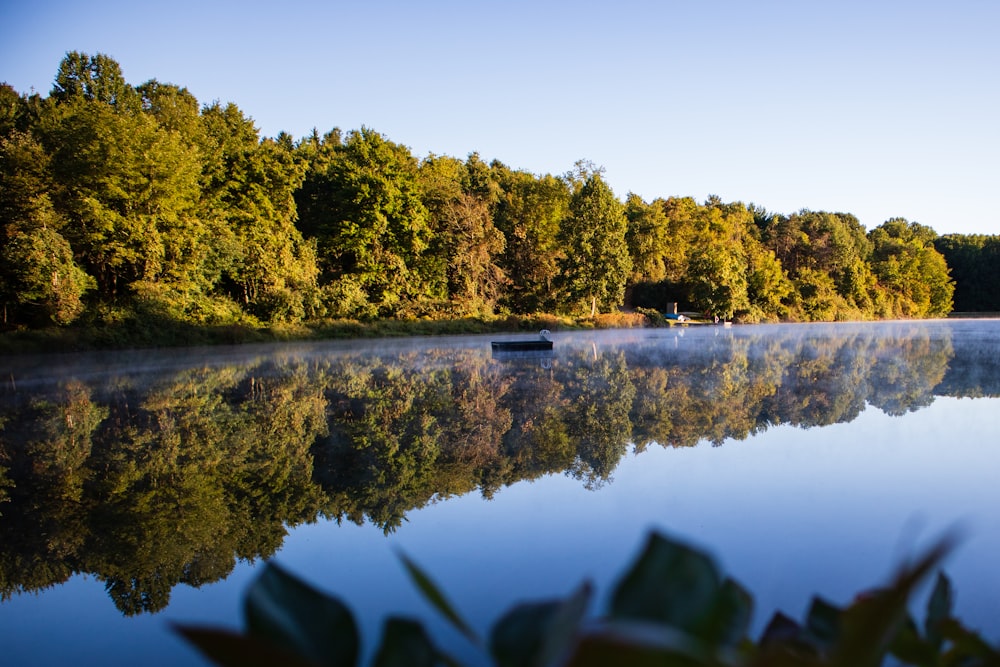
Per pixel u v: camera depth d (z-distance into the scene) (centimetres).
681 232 6069
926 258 6912
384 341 2858
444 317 3750
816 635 76
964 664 72
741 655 58
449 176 5100
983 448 608
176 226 2881
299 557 384
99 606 330
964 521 39
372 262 3888
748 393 1013
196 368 1639
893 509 433
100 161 2733
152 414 944
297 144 5353
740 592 60
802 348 2039
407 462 618
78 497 538
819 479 514
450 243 4175
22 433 830
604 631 30
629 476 540
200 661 273
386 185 3909
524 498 487
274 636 57
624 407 900
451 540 401
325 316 3353
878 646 42
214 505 500
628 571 44
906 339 2486
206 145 3644
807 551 360
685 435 704
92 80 4041
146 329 2502
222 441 745
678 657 29
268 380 1341
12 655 281
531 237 5053
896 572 42
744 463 574
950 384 1081
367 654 257
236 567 375
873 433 692
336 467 607
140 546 415
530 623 58
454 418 849
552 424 788
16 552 411
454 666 58
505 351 2100
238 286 3303
